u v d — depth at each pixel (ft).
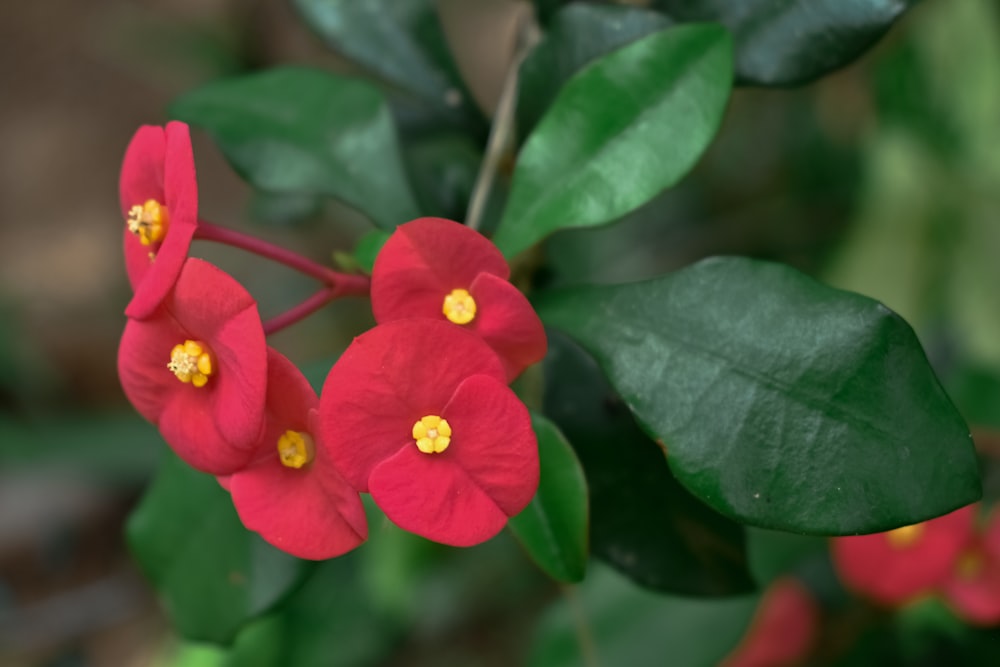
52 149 2.38
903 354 0.77
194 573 0.90
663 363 0.80
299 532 0.77
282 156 0.92
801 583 1.10
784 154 1.71
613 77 0.83
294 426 0.77
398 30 0.97
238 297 0.74
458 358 0.74
